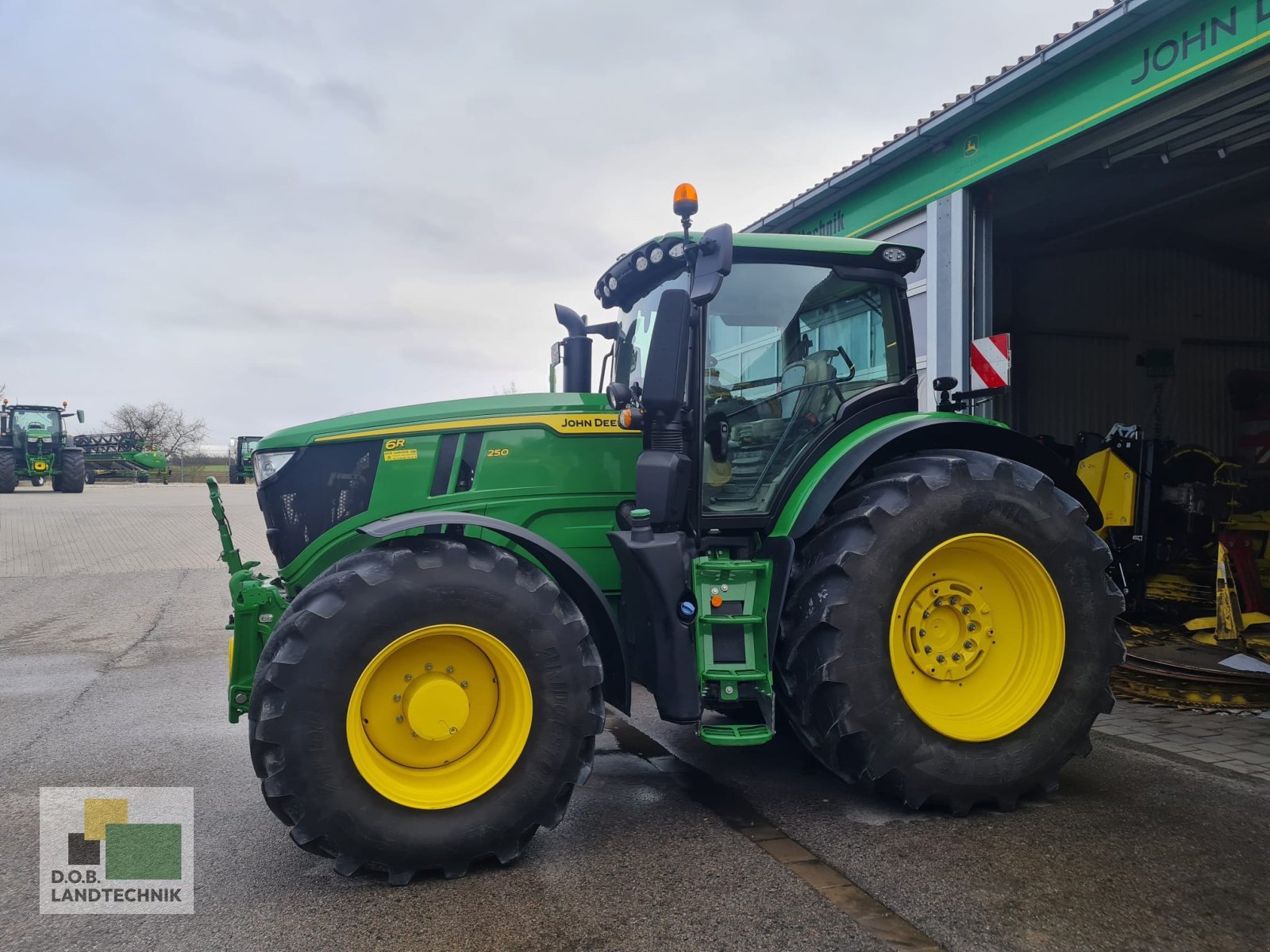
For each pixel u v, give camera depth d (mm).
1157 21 5535
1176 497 6965
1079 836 3010
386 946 2346
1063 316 10117
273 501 3467
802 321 3709
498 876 2785
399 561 2789
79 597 9164
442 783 2826
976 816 3223
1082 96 6113
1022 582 3402
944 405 4086
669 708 3135
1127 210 8711
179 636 7227
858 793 3520
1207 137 6367
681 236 3428
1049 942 2303
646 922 2457
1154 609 6512
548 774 2828
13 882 2783
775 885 2676
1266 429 9000
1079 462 6863
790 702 3303
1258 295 11188
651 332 3762
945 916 2455
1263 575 6645
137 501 23000
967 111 6875
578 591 3217
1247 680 4750
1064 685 3318
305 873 2826
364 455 3420
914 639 3297
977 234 7414
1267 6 4902
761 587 3238
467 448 3438
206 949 2352
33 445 26594
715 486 3523
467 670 2918
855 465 3332
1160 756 3904
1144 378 10508
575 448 3510
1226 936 2326
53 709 4980
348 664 2676
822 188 8820
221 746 4273
